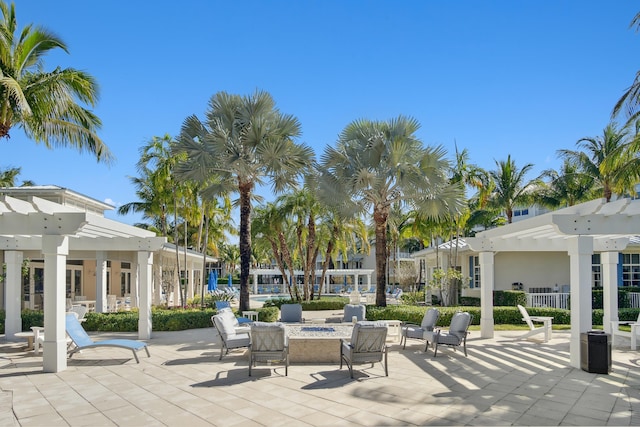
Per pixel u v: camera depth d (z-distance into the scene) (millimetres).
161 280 24375
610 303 12352
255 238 25641
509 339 12383
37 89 11805
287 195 23094
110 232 11820
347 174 16562
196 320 15148
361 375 8055
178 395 6809
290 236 27047
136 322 14523
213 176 16984
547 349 10789
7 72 11711
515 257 21312
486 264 12805
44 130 12961
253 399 6562
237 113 16016
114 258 19328
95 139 13594
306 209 23234
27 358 9914
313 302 23641
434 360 9453
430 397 6637
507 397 6637
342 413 5902
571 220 8750
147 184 25484
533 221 9617
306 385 7352
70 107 12922
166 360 9570
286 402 6406
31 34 12078
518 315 16359
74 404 6422
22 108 10172
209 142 15523
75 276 22562
